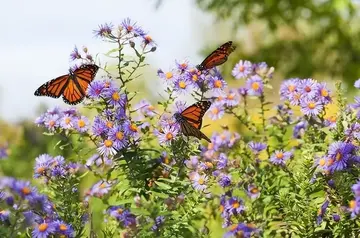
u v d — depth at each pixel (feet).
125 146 8.06
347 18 12.54
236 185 8.36
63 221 7.91
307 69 13.15
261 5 12.76
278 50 13.30
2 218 7.58
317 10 12.66
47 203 7.80
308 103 8.30
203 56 13.41
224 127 8.77
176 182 8.04
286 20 12.81
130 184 8.07
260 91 8.68
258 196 8.29
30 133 11.35
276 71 13.29
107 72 8.10
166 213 7.64
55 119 8.31
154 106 8.55
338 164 7.86
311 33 13.20
